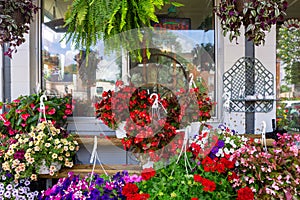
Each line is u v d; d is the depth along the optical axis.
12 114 2.21
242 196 1.71
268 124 2.64
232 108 2.59
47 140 2.05
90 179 1.87
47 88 2.65
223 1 1.67
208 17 2.75
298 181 1.74
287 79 3.11
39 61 2.64
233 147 1.95
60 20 2.65
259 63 2.60
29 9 1.89
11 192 1.99
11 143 2.07
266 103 2.59
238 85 2.60
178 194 1.74
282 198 1.71
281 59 3.12
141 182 1.86
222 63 2.65
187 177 1.82
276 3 1.53
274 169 1.78
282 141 1.96
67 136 2.19
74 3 1.56
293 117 2.99
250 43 2.60
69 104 2.30
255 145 1.97
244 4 1.53
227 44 2.60
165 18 2.75
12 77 2.56
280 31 3.12
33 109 2.20
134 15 1.58
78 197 1.77
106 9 1.51
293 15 3.38
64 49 2.65
